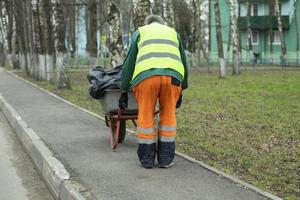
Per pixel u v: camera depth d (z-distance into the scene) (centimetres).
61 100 2586
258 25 8888
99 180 1016
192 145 1458
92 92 1252
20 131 1705
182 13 8569
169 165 1113
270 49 8419
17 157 1430
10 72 5825
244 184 988
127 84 1116
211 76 5047
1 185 1141
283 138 1595
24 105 2353
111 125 1290
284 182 1077
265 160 1279
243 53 9112
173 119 1103
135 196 912
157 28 1088
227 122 1928
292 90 3322
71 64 8412
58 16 3319
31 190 1103
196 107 2402
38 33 4362
